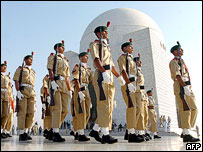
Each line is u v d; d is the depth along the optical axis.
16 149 3.67
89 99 8.23
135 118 5.95
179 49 6.79
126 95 6.31
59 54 7.07
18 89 7.28
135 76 6.61
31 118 7.61
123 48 6.81
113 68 6.27
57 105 6.45
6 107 8.26
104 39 6.00
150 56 29.61
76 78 7.79
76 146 4.32
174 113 31.27
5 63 9.03
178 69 6.43
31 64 8.00
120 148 3.84
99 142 6.10
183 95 6.24
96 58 5.38
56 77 6.66
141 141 5.82
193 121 6.56
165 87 30.61
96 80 5.56
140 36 31.64
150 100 11.76
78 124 7.55
